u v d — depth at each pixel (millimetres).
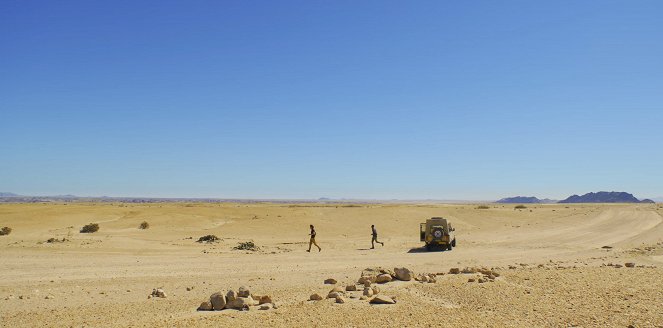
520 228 56344
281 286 17828
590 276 18797
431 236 33844
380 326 11164
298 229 50406
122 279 18891
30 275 19359
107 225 50250
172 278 19375
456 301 14133
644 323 11188
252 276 20203
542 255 30906
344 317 12023
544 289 15891
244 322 11656
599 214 75688
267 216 61094
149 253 28344
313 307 13219
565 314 12242
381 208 79938
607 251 33844
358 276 20469
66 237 36375
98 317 12586
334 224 55156
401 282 17438
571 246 37469
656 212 79500
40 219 53000
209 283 18359
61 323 11938
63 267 21672
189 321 11852
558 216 71562
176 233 44125
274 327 11156
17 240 33375
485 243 40094
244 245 33469
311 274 21016
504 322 11453
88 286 17312
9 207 70750
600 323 11258
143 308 13766
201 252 29766
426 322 11484
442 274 19781
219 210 68375
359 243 39219
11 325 11773
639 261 27688
